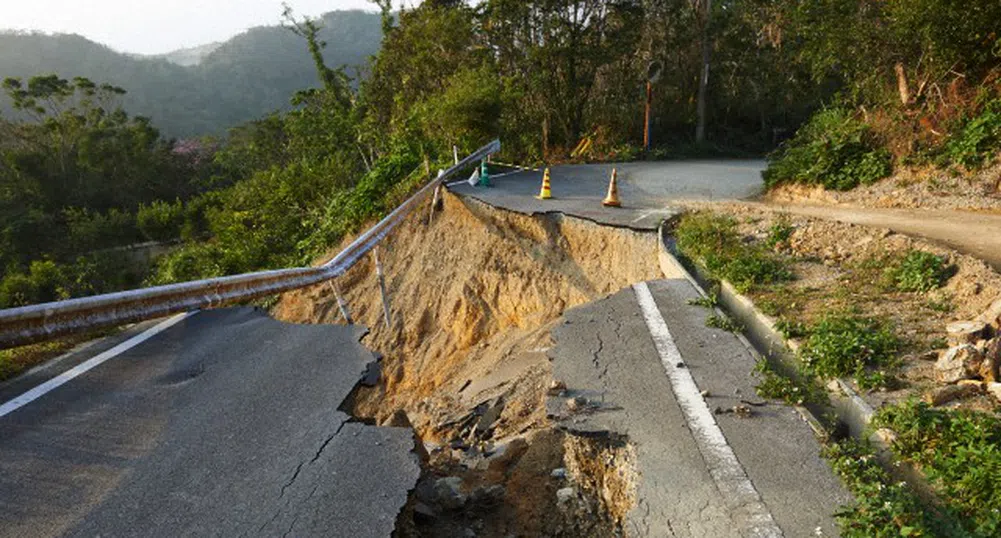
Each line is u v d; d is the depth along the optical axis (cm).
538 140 2639
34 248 4781
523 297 1209
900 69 1238
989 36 1107
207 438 418
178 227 5003
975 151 1062
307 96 3794
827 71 1559
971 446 389
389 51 3036
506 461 630
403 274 1473
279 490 367
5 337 369
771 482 400
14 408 452
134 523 331
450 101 1934
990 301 597
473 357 1195
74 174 6216
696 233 965
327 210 1894
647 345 625
